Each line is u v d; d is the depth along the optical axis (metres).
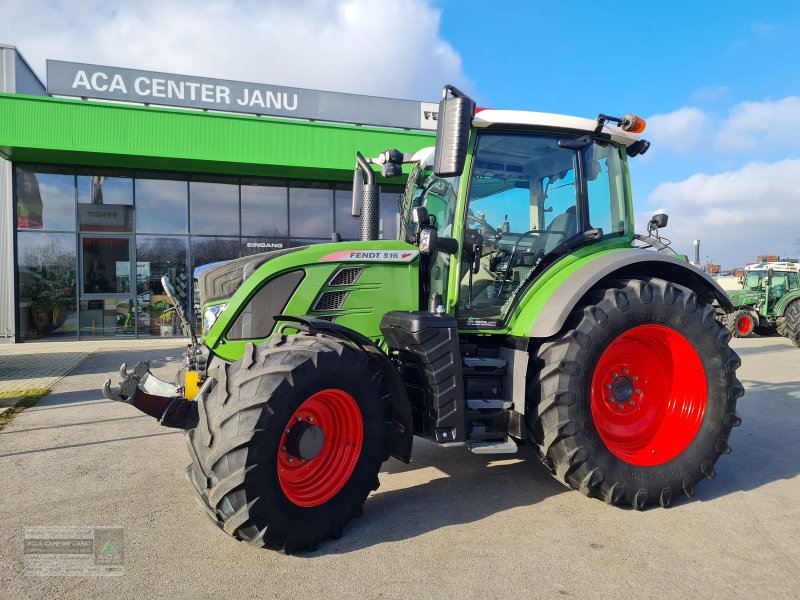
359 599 2.36
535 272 3.76
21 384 7.26
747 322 13.23
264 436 2.59
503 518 3.22
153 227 12.38
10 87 12.27
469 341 3.82
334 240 3.96
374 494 3.61
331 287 3.43
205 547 2.84
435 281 3.71
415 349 3.19
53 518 3.21
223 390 2.73
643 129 3.90
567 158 3.87
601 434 3.55
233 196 12.73
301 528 2.72
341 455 3.00
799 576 2.59
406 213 4.38
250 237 12.87
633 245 4.14
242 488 2.57
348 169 12.08
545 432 3.27
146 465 4.16
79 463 4.21
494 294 3.74
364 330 3.49
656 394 3.76
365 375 2.97
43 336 12.02
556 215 3.86
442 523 3.15
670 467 3.42
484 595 2.40
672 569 2.64
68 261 12.07
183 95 12.37
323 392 2.84
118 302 12.29
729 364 3.62
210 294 3.41
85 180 12.02
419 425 3.35
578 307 3.47
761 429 5.20
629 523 3.17
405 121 13.69
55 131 10.69
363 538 2.95
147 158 11.30
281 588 2.45
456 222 3.57
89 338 12.19
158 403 2.87
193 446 2.84
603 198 4.02
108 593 2.41
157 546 2.85
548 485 3.78
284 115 12.90
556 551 2.81
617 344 3.61
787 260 15.83
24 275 11.89
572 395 3.24
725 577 2.57
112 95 12.05
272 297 3.32
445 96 3.04
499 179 3.72
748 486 3.78
